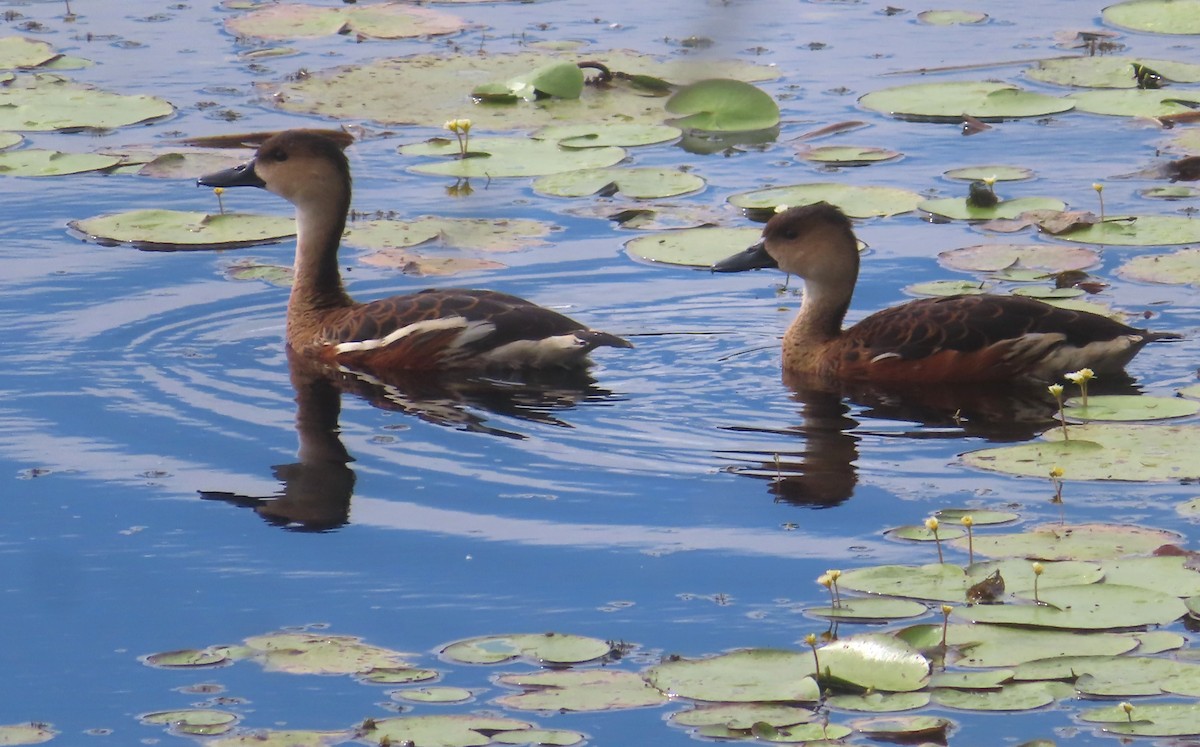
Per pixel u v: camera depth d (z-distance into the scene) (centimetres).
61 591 1094
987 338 1455
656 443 1330
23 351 1532
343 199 1590
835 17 2825
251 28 2748
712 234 1814
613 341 1477
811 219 1522
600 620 1038
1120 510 1166
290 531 1173
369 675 976
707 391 1458
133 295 1680
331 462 1295
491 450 1317
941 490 1221
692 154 2162
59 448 1322
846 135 2214
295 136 1591
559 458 1298
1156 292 1633
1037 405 1398
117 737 921
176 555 1140
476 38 2706
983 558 1093
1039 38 2655
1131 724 898
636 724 916
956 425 1362
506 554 1131
